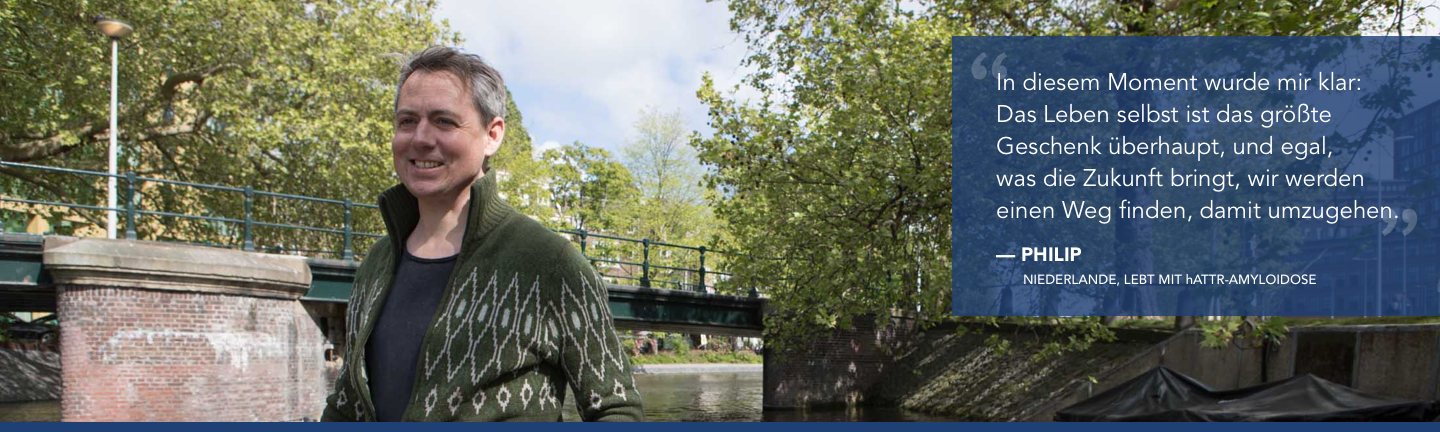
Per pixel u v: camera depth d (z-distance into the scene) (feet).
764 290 55.62
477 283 5.38
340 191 64.85
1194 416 35.88
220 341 40.68
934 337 77.66
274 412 42.73
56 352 80.69
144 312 38.68
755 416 67.87
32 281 38.86
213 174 64.44
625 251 78.48
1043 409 58.23
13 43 58.44
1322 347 46.88
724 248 56.80
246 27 59.31
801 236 49.39
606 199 116.06
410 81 5.63
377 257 6.14
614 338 5.66
